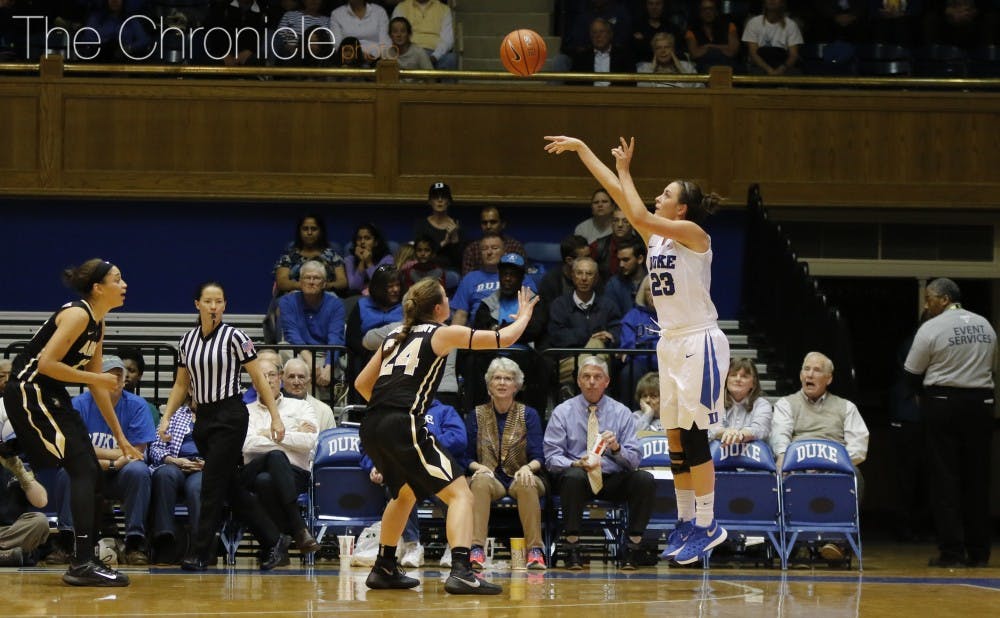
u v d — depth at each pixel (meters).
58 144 15.34
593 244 14.60
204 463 9.94
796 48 17.05
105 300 8.45
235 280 15.80
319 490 10.81
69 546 10.52
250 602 7.39
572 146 8.02
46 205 15.66
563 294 13.41
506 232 15.90
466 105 15.59
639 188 15.53
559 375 12.49
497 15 18.44
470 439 10.98
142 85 15.38
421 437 7.91
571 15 17.91
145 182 15.41
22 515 10.17
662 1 17.08
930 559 11.86
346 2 16.94
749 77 15.53
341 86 15.49
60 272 15.62
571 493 10.55
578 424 10.91
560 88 15.55
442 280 14.13
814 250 16.52
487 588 7.93
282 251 15.82
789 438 11.48
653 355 12.54
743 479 10.91
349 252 14.68
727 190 15.63
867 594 8.23
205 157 15.44
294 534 10.32
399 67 16.00
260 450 10.69
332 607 7.15
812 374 11.53
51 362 8.16
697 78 15.55
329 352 12.54
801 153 15.70
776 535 10.98
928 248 16.56
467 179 15.56
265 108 15.49
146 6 16.39
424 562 10.95
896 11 17.61
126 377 11.70
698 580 9.33
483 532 10.40
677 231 7.92
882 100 15.70
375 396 7.99
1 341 14.64
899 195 15.70
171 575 9.33
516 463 10.90
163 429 10.01
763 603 7.56
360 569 10.07
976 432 11.25
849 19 17.61
